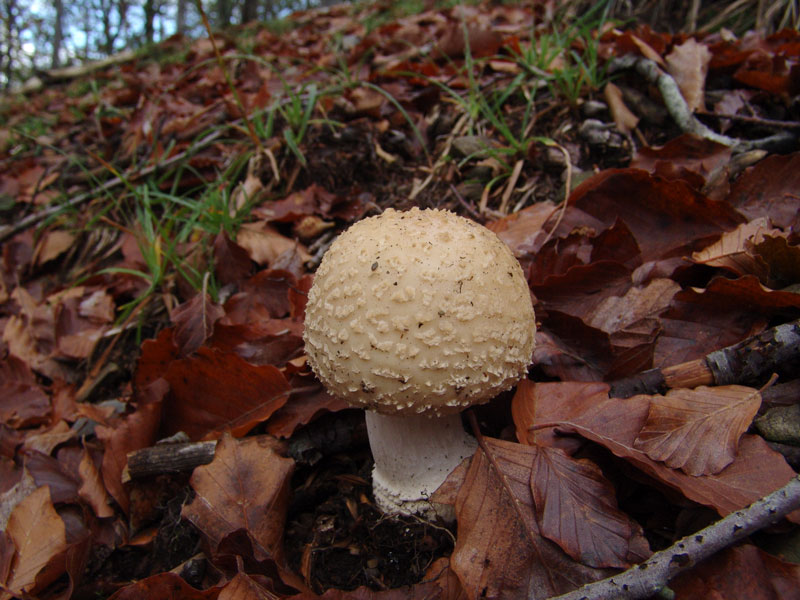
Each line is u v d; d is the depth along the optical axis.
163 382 0.24
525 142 0.32
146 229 0.33
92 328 0.34
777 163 0.24
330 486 0.23
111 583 0.21
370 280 0.17
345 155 0.36
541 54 0.36
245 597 0.17
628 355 0.20
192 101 0.56
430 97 0.38
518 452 0.19
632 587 0.15
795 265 0.20
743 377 0.19
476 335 0.17
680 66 0.32
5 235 0.45
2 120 0.85
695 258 0.22
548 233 0.27
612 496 0.17
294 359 0.24
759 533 0.16
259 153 0.37
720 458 0.17
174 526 0.22
